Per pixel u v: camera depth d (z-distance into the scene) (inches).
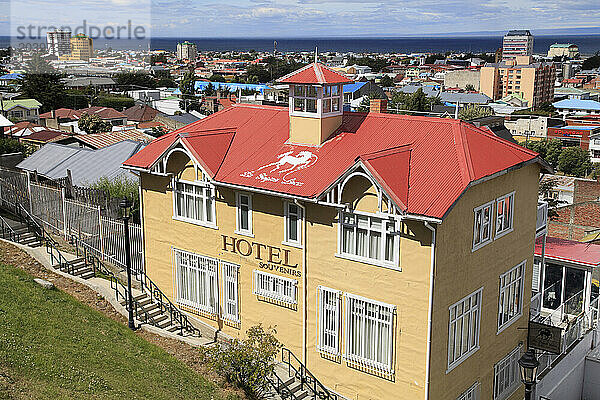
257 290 1004.6
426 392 839.7
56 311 957.8
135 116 4566.9
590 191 2166.6
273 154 1015.6
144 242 1153.4
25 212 1309.1
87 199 1288.1
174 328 1098.1
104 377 804.0
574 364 1198.9
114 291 1100.5
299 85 1000.9
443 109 4835.1
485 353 969.5
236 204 1003.3
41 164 1804.9
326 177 914.7
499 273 979.3
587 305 1229.7
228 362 906.1
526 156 985.5
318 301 933.8
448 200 799.1
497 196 935.7
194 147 1022.4
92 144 2465.6
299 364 976.3
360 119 1020.5
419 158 890.7
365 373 900.0
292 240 954.7
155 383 842.2
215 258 1052.5
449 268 842.2
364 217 868.6
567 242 1327.5
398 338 856.9
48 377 753.0
